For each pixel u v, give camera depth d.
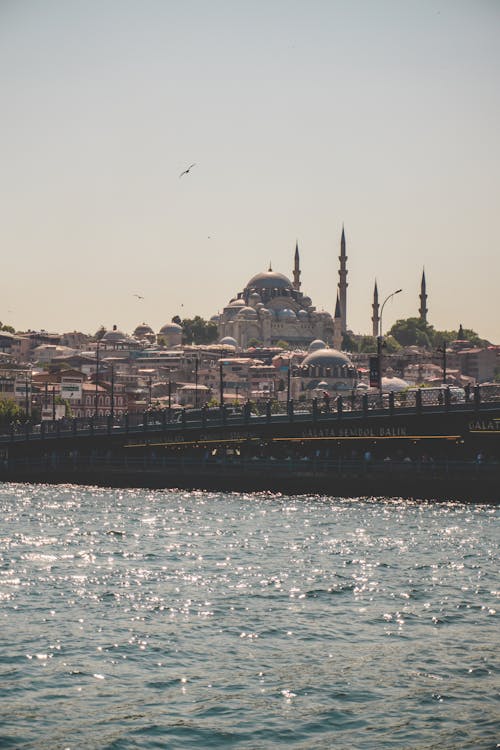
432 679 57.16
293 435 160.62
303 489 153.75
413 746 49.09
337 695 54.94
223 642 63.72
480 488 138.00
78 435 189.62
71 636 64.69
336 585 79.69
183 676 57.66
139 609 71.69
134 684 56.44
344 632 65.94
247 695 54.94
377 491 146.50
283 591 77.50
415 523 118.19
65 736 49.91
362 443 163.25
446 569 86.62
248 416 164.75
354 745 49.16
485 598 74.94
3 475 191.25
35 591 77.38
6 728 50.62
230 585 79.94
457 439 146.00
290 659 60.56
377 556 93.75
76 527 118.00
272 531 112.69
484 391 144.12
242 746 48.97
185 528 116.38
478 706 53.53
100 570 86.88
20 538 108.06
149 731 50.44
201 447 181.62
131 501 150.38
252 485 158.62
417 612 70.75
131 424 190.00
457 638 64.50
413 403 149.25
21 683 56.31
